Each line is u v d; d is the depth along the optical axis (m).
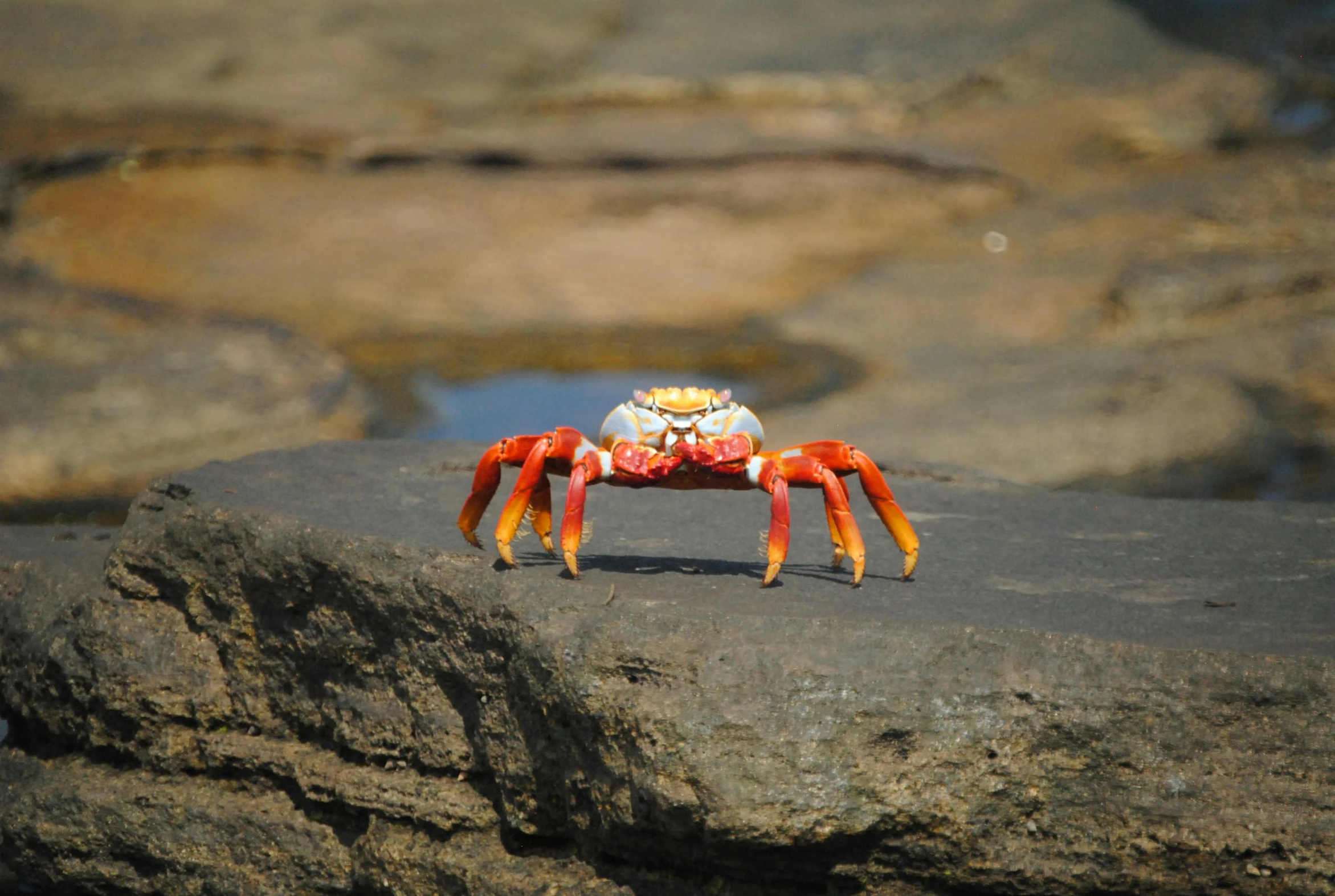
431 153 55.97
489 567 12.08
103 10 76.94
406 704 12.53
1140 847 10.56
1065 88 66.25
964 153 57.44
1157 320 40.06
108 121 59.75
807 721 10.55
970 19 75.00
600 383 38.09
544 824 11.80
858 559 12.13
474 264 47.88
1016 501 16.75
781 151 55.50
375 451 17.44
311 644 13.05
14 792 14.23
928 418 33.19
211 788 13.62
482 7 79.75
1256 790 10.48
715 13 77.75
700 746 10.48
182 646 13.82
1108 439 31.80
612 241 49.59
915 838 10.71
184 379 33.78
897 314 42.47
